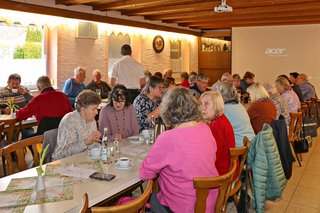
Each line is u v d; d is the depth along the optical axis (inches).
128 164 81.8
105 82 250.5
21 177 75.8
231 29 360.8
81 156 92.7
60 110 151.9
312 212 121.4
